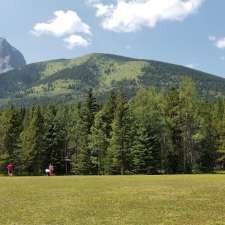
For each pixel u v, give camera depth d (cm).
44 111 14475
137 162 10700
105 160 10981
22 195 3064
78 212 2209
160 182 4384
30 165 11588
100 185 4000
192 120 11231
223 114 13038
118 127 10756
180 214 2127
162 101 11425
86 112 12088
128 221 1927
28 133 11706
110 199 2772
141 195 3017
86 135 11856
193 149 11500
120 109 10888
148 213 2166
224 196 2912
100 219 1988
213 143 11788
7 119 12031
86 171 11619
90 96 12238
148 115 11088
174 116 11206
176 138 11244
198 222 1894
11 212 2220
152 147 10825
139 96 11919
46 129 12169
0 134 12000
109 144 11169
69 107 17700
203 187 3666
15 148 11850
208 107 13088
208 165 11825
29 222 1917
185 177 5691
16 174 11694
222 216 2058
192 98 11244
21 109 16412
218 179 4988
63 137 12612
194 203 2547
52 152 12138
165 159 11206
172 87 11544
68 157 12938
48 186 3912
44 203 2584
